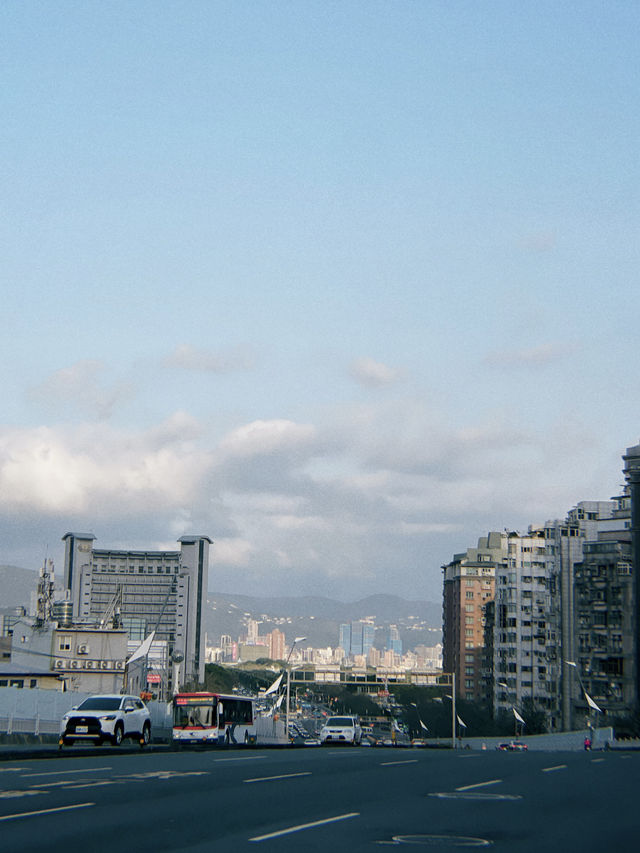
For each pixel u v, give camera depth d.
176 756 37.56
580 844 14.98
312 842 14.50
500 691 175.88
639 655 135.00
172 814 17.52
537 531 192.00
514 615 176.25
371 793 22.25
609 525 166.38
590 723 124.81
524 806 20.20
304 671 110.12
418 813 18.56
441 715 175.75
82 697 55.53
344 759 36.84
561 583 167.25
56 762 31.41
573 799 21.86
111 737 39.62
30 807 17.92
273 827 16.12
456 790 23.52
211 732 57.50
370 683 109.81
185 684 192.50
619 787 25.17
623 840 15.52
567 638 165.00
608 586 141.00
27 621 108.50
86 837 14.52
